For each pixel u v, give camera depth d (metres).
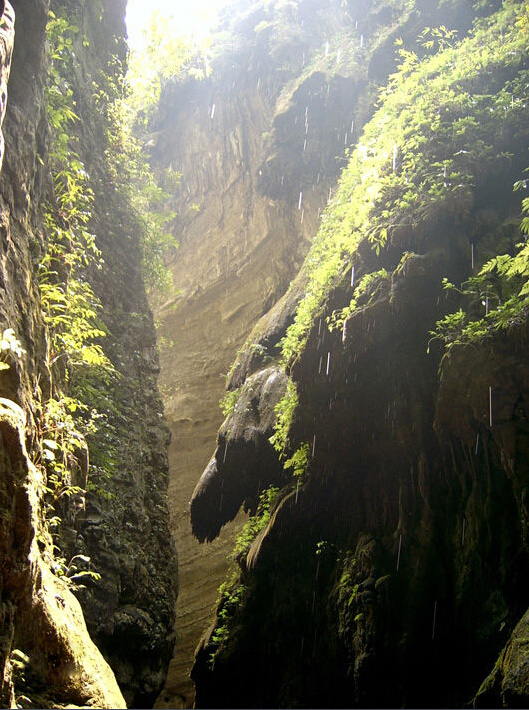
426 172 13.16
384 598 11.17
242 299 27.80
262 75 28.45
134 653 9.52
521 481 9.98
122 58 14.38
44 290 6.67
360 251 12.97
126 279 12.32
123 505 9.73
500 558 10.24
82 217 8.76
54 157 8.58
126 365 11.19
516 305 10.37
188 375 27.73
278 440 14.33
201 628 22.81
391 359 12.00
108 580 8.73
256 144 28.69
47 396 6.05
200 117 30.47
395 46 21.75
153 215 14.82
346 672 11.73
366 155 15.78
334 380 12.54
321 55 26.27
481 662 9.95
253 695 13.47
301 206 25.92
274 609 13.41
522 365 10.20
